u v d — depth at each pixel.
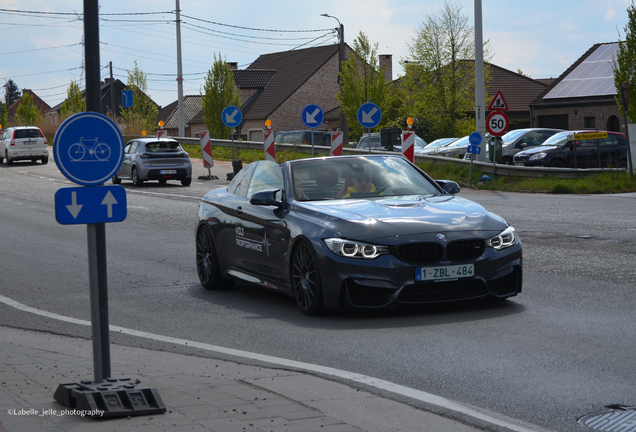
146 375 5.22
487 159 27.00
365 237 6.84
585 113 45.38
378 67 51.78
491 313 7.00
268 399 4.54
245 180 8.98
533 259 9.96
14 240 14.05
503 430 3.99
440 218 7.13
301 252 7.32
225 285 9.14
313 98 68.38
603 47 50.62
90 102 4.36
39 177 31.52
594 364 5.23
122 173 27.53
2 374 5.22
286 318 7.28
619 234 11.91
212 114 53.12
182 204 19.94
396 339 6.20
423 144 37.56
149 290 9.14
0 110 92.94
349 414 4.26
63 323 7.50
